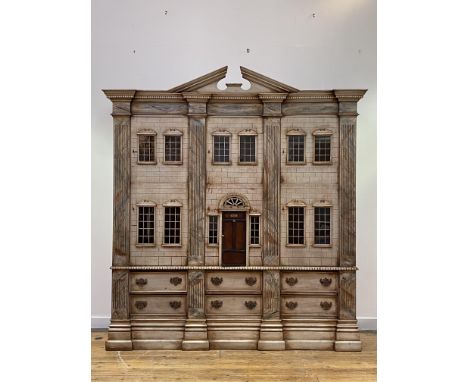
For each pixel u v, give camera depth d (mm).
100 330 3543
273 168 3516
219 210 3521
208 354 3447
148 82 3545
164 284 3525
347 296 3494
